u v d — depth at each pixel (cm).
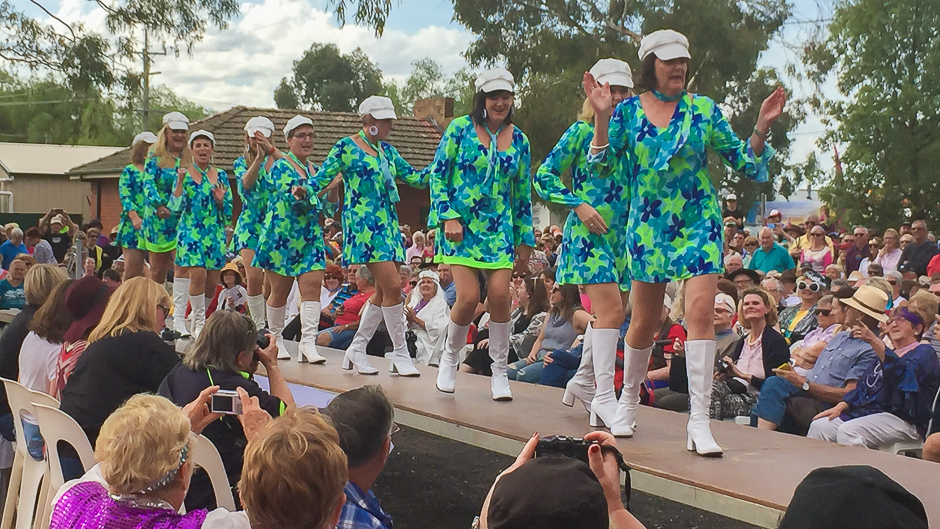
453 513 634
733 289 763
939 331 564
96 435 433
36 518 448
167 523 279
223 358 405
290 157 756
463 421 496
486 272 562
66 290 528
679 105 425
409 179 668
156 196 912
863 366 560
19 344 569
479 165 544
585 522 183
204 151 909
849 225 2692
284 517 237
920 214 2602
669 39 421
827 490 173
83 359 444
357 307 945
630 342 451
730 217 1438
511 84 543
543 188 476
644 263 431
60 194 3338
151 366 440
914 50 2597
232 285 1069
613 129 438
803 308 816
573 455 251
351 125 2428
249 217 811
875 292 596
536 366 755
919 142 2577
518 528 184
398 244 657
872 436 530
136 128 6303
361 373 679
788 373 580
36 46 1488
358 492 306
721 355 663
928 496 362
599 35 2381
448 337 584
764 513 346
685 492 380
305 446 239
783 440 461
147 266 1127
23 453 485
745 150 415
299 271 747
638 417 518
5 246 1752
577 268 481
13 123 5312
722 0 2284
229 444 400
